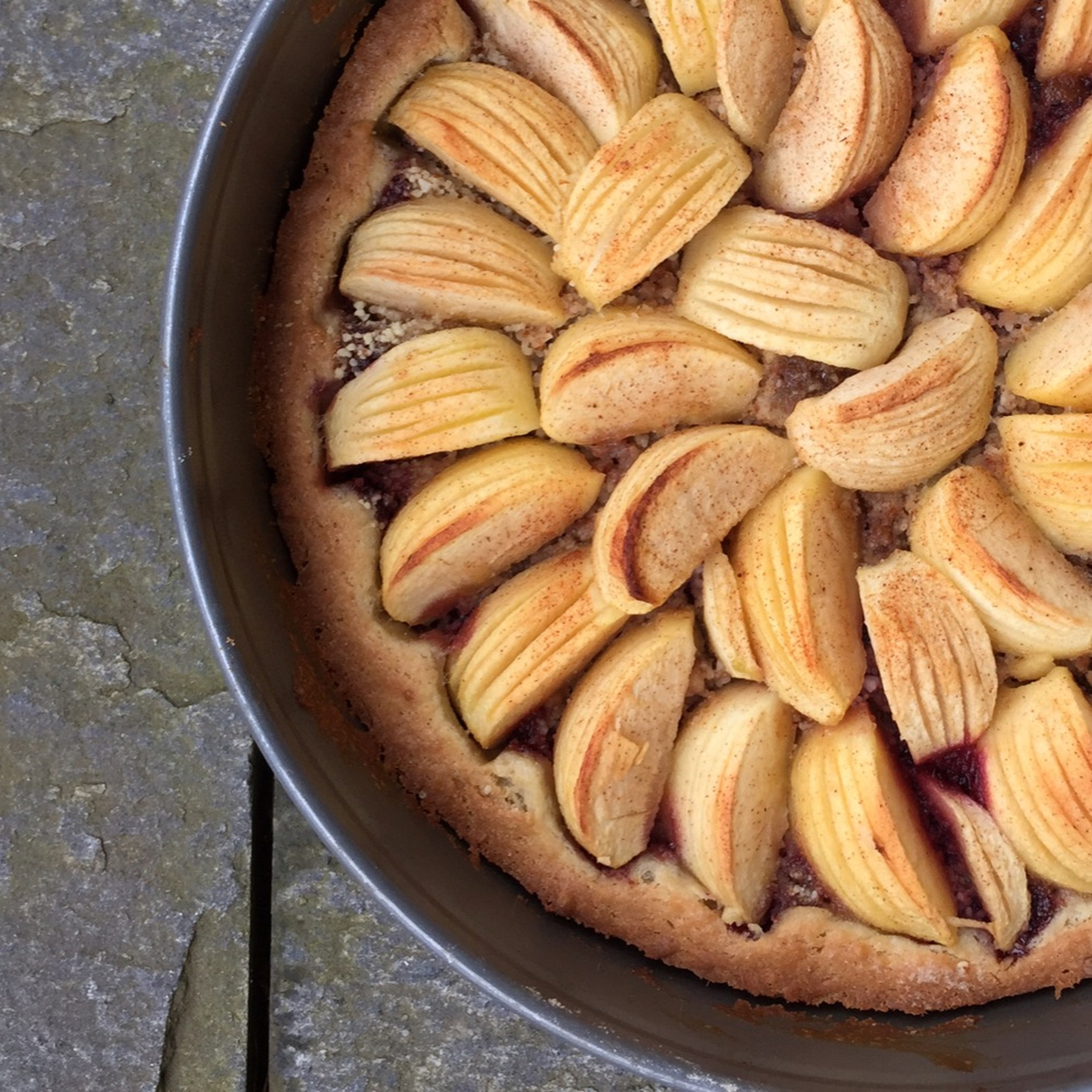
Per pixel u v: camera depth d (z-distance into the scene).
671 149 0.32
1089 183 0.32
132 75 0.40
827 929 0.33
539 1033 0.38
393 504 0.34
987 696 0.32
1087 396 0.32
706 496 0.32
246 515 0.33
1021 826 0.32
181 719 0.39
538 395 0.33
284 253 0.34
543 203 0.33
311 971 0.39
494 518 0.32
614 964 0.33
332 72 0.34
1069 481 0.32
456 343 0.32
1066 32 0.32
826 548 0.32
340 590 0.33
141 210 0.39
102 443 0.39
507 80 0.33
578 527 0.33
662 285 0.33
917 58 0.33
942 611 0.32
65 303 0.39
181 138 0.40
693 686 0.33
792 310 0.32
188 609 0.39
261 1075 0.39
